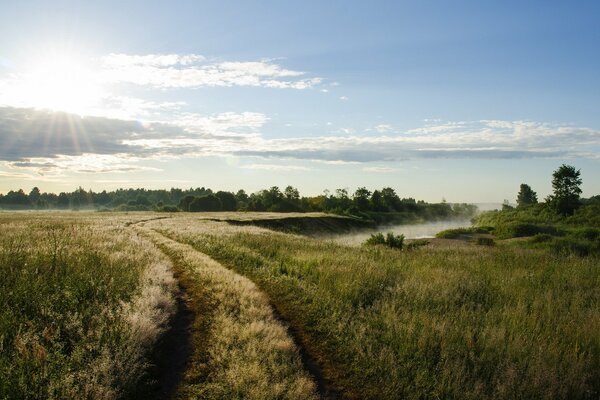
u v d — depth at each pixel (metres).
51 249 13.06
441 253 20.08
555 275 13.44
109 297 8.79
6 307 7.57
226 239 23.05
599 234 36.47
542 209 77.50
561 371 6.20
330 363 6.93
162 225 36.59
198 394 5.73
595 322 8.20
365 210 139.75
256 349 6.94
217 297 9.96
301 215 77.62
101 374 5.61
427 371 6.33
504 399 5.59
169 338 7.72
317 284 11.57
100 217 49.34
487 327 7.64
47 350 6.21
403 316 8.55
